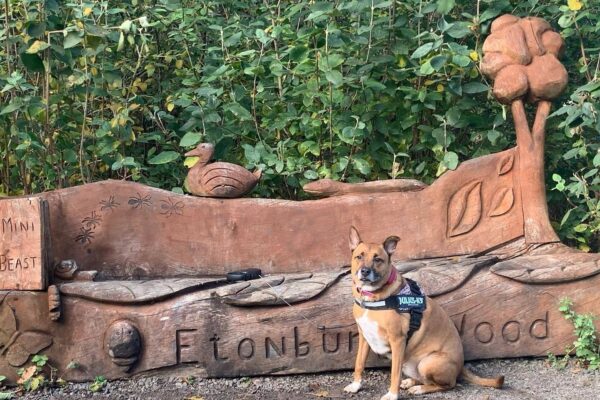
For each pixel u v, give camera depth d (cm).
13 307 407
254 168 485
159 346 409
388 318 388
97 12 468
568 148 520
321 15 474
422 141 493
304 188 459
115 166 461
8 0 463
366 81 473
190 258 445
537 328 432
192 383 410
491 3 487
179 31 512
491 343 430
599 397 392
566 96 520
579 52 527
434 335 396
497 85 455
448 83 485
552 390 400
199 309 412
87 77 464
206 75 495
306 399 395
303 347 417
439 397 393
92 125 495
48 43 440
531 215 453
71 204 437
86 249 437
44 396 397
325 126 495
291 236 450
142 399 395
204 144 453
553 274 431
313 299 418
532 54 453
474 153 500
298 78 498
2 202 409
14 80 441
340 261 451
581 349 427
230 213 448
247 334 414
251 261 448
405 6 485
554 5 502
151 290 411
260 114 511
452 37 480
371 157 494
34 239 407
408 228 455
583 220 482
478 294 428
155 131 521
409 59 486
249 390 405
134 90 504
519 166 455
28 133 452
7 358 406
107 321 408
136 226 442
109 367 408
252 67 474
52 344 407
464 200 457
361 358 403
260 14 550
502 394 396
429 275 428
